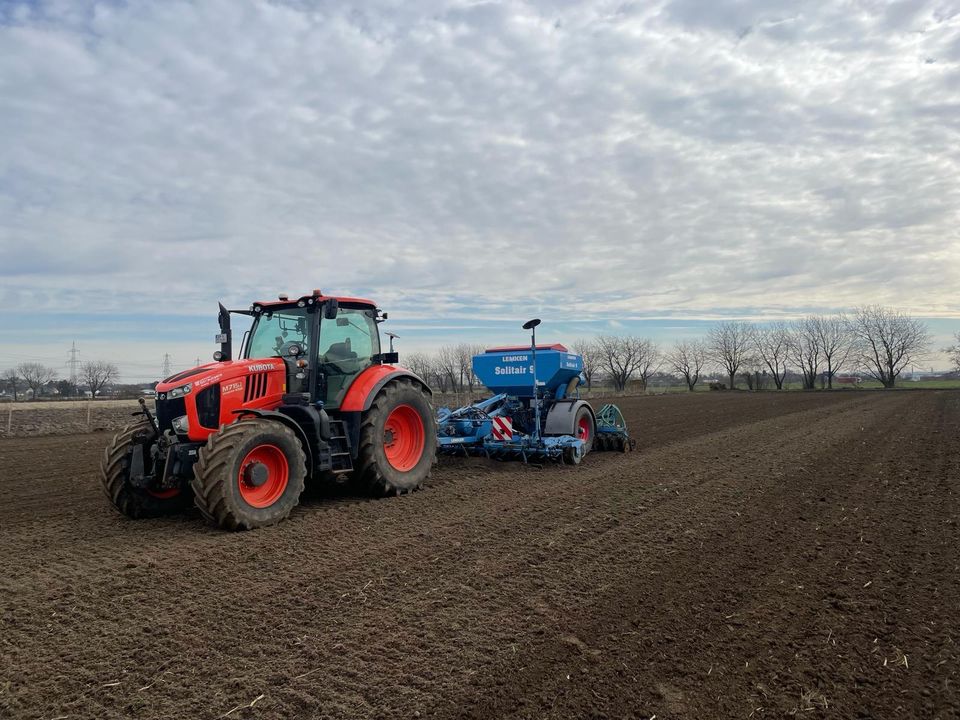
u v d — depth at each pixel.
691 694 3.13
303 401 7.05
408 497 7.48
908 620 3.98
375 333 8.34
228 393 6.61
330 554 5.25
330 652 3.54
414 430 8.12
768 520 6.39
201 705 3.02
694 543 5.59
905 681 3.26
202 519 6.52
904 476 8.81
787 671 3.35
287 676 3.28
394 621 3.95
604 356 73.00
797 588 4.53
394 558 5.14
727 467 9.55
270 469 6.38
